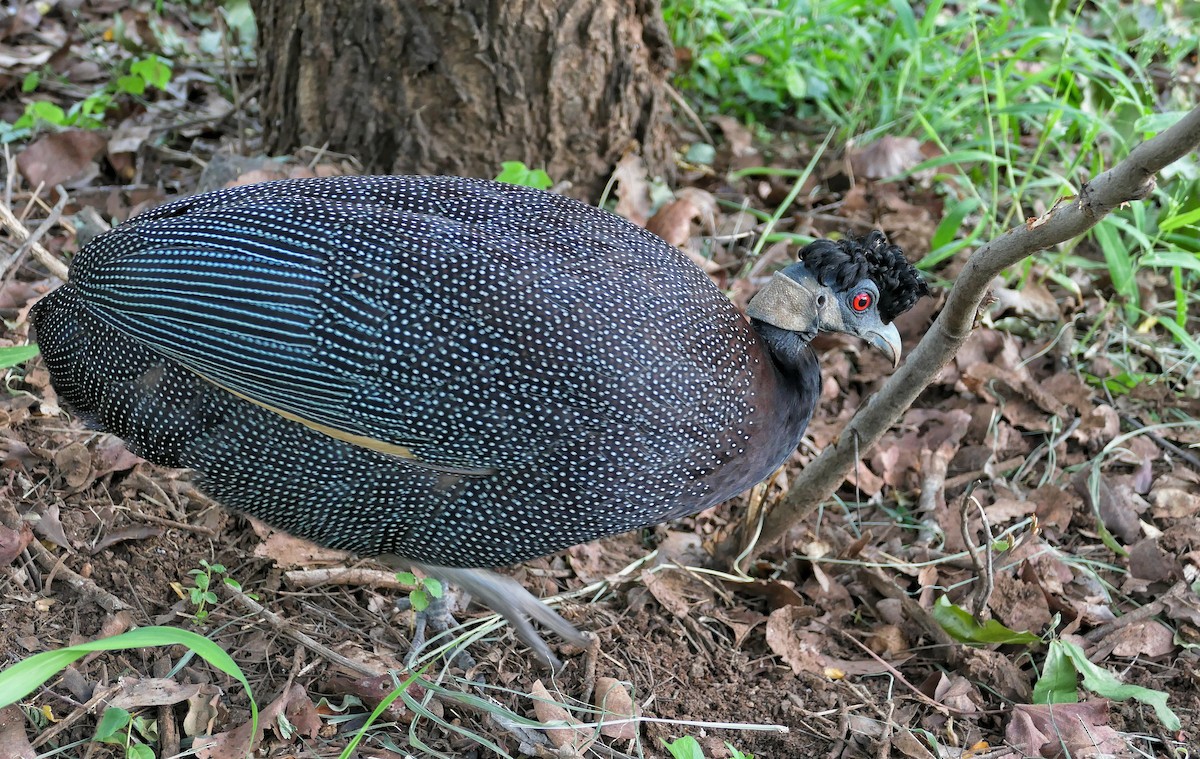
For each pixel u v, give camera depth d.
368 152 1.27
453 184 1.01
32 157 1.28
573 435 0.96
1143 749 1.01
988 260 0.95
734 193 1.38
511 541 0.99
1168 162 0.89
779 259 1.30
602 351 0.96
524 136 1.26
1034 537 1.10
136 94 1.37
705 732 1.01
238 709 0.98
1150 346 1.26
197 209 0.98
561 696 1.01
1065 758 1.00
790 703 1.03
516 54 1.23
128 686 0.96
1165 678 1.05
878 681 1.05
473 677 1.02
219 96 1.42
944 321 0.99
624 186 1.27
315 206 0.97
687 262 1.02
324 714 0.98
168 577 1.04
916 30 1.36
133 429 0.99
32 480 1.07
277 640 1.02
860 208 1.36
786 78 1.42
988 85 1.39
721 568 1.10
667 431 0.98
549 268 0.97
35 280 1.20
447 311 0.95
